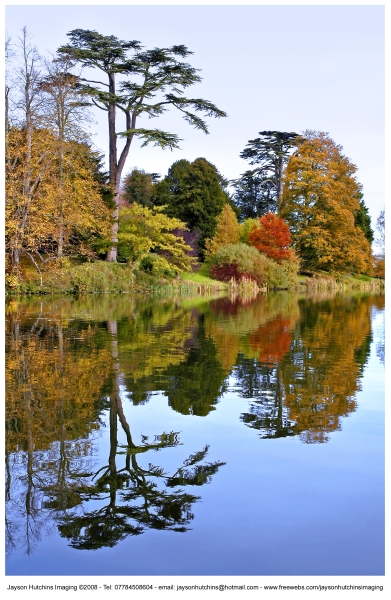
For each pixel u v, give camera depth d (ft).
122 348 33.17
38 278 81.10
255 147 168.86
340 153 153.99
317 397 22.17
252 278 122.01
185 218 149.07
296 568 11.03
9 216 73.00
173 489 13.93
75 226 87.25
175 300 82.12
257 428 18.35
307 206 148.46
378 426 18.60
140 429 18.20
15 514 12.89
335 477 14.69
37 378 24.86
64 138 84.12
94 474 14.82
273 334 41.01
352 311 65.26
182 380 24.86
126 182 154.30
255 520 12.59
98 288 89.15
